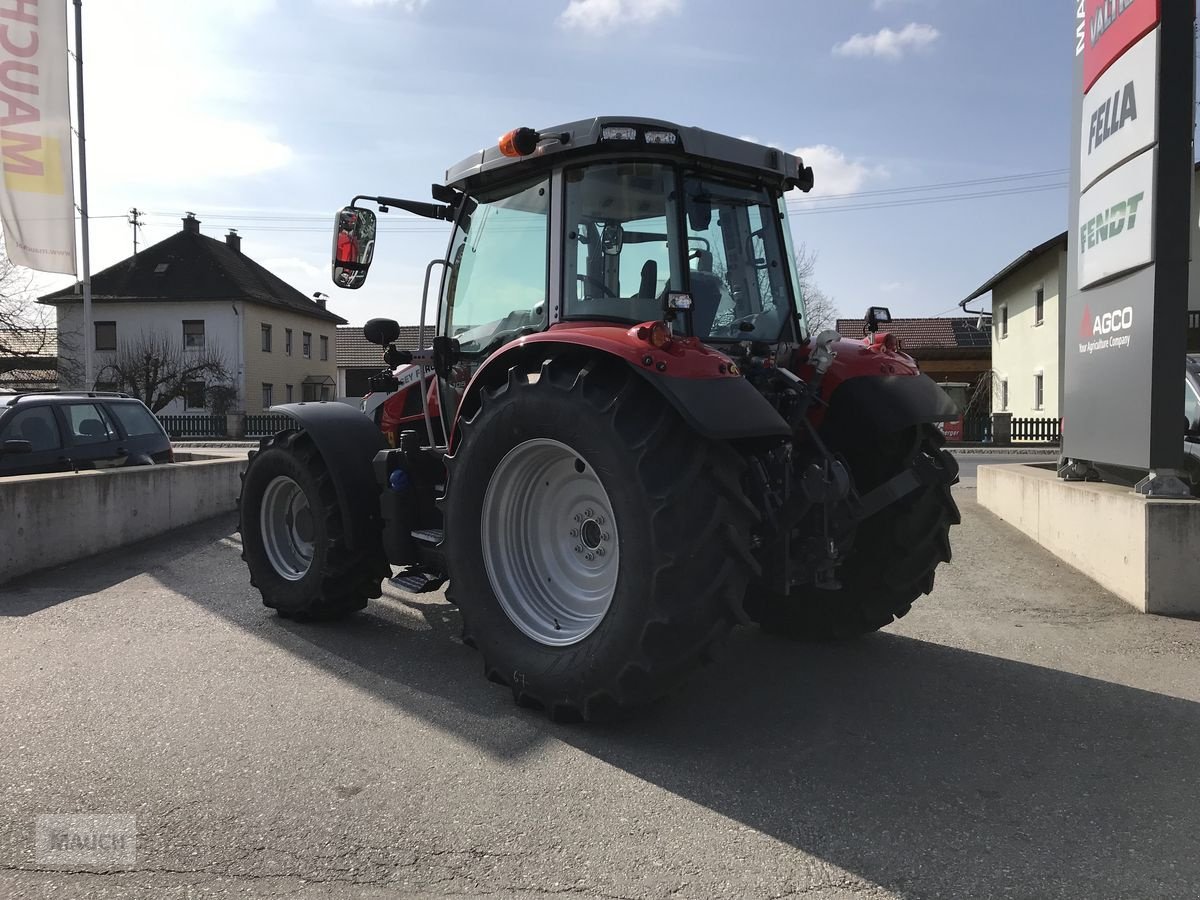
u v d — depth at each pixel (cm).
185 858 235
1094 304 650
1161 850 240
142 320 3953
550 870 229
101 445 903
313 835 247
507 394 346
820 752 308
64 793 274
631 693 308
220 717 338
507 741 316
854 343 421
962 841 245
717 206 383
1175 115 550
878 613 429
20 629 468
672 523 294
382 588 568
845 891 220
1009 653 430
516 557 363
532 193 399
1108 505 564
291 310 4366
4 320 3016
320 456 471
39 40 1125
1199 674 396
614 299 365
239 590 565
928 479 401
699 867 231
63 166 1148
